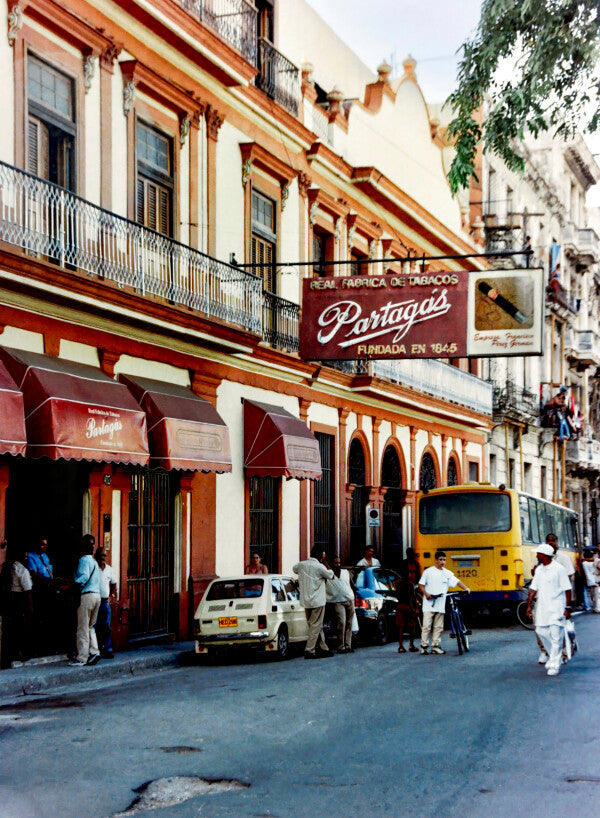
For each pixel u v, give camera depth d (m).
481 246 39.69
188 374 20.52
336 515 27.62
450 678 14.02
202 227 21.25
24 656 15.55
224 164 22.20
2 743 9.62
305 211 26.28
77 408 15.33
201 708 11.59
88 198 17.56
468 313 20.03
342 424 28.28
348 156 28.45
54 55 16.89
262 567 21.81
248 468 22.42
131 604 18.73
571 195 59.66
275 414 22.84
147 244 18.39
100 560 16.62
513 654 17.62
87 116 17.62
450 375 35.50
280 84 24.58
